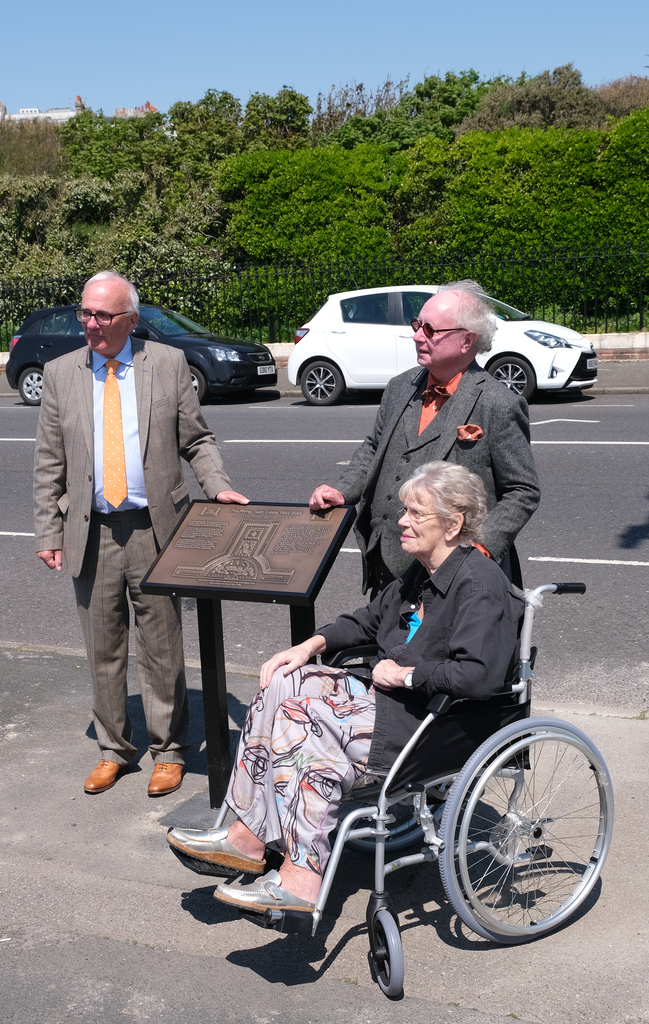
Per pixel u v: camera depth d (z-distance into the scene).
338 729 2.81
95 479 3.60
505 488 3.19
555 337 13.11
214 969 2.74
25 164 28.75
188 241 23.44
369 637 3.19
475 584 2.83
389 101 32.91
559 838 3.23
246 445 11.12
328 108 33.06
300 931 2.61
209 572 3.31
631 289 18.48
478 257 18.61
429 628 2.88
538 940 2.82
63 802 3.71
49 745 4.18
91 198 24.94
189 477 9.63
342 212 21.88
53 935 2.92
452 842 2.65
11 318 21.53
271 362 15.45
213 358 14.69
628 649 4.95
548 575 6.16
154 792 3.74
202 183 26.62
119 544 3.66
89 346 3.60
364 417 12.90
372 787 2.85
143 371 3.63
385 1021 2.51
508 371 13.25
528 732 2.78
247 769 2.86
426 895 3.09
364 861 3.31
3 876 3.23
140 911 3.03
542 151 19.44
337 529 3.34
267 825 2.76
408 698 2.83
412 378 3.41
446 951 2.79
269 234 22.17
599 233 18.52
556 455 9.58
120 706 3.82
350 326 14.22
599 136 19.19
